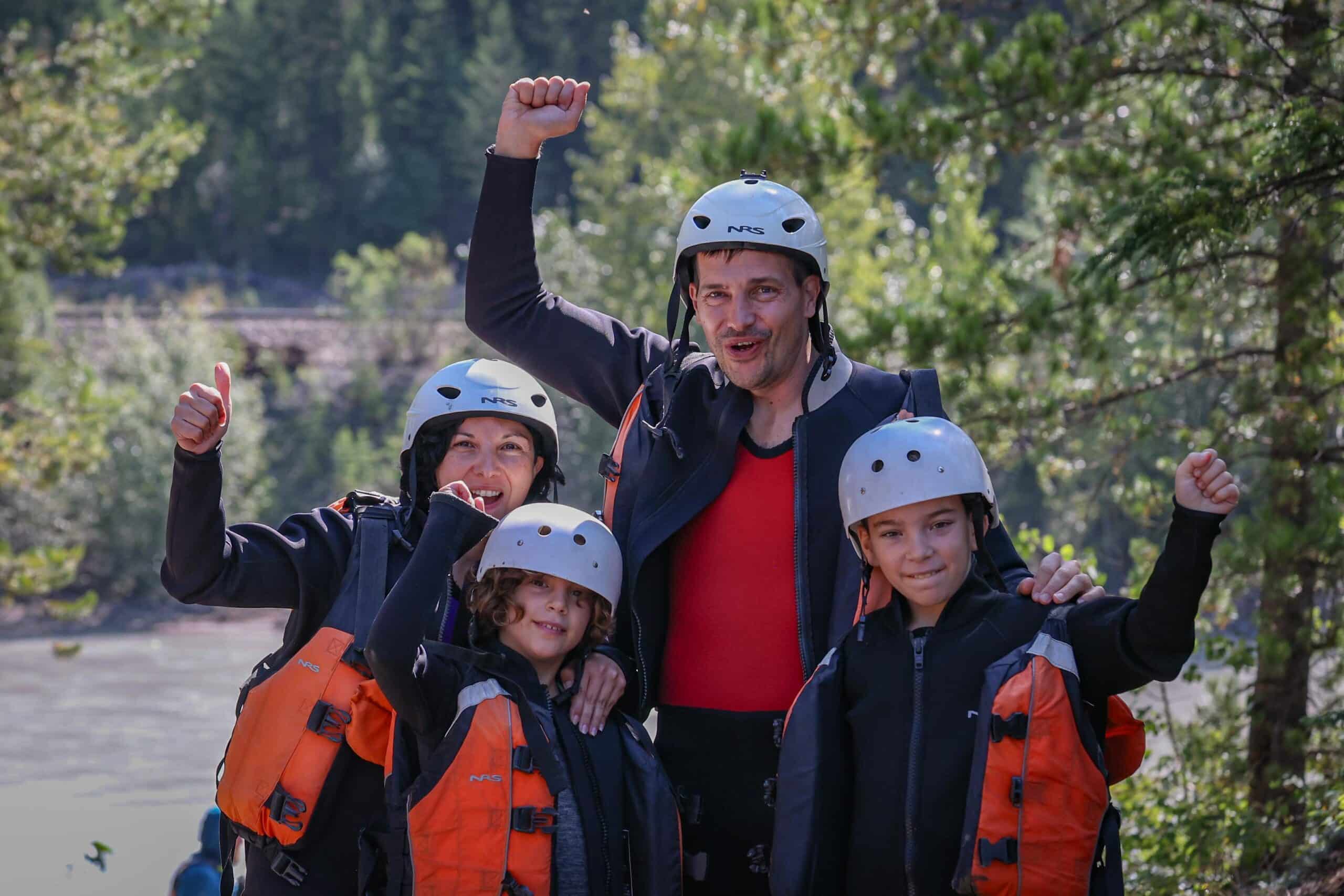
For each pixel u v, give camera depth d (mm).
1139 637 7246
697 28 23281
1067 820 7254
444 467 9453
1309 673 17859
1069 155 18719
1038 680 7398
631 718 8461
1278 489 17750
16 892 30562
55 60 36562
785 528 8570
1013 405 18641
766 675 8547
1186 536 7059
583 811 8039
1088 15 19953
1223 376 19141
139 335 104125
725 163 19703
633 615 8641
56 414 37344
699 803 8633
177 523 8594
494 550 8391
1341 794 14992
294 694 8711
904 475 7738
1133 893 15969
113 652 85312
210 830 17438
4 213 34875
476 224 9695
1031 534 18578
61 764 51281
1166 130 17922
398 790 8109
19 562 34969
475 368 9547
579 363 9742
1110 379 19453
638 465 8922
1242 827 15781
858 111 19781
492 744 7887
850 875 7734
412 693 7895
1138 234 14312
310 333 148625
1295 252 16750
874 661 7902
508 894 7762
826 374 8672
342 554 9094
